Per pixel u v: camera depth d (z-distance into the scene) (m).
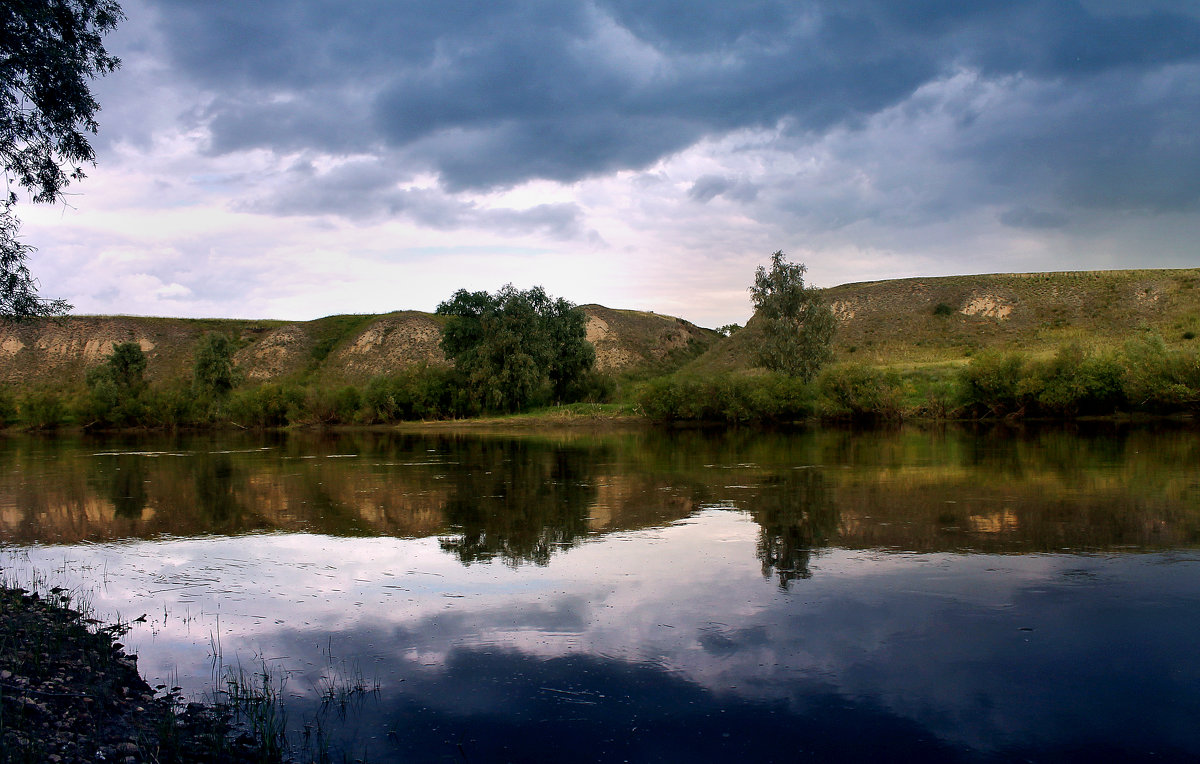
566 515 16.41
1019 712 6.55
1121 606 9.14
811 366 61.62
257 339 123.06
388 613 9.67
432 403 69.56
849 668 7.55
